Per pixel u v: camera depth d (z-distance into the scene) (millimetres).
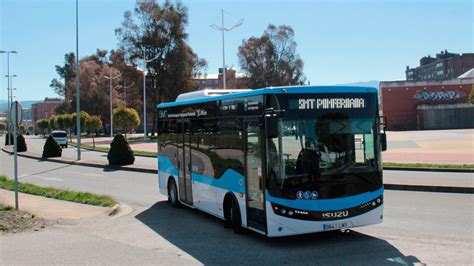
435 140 44344
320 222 8133
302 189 8094
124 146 27750
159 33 73938
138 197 15562
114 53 80375
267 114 7855
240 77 94312
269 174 8148
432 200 13516
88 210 12422
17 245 8672
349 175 8344
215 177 10484
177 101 13227
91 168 27938
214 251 8164
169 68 73812
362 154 8516
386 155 29391
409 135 56969
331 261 7320
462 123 81000
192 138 11867
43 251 8195
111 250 8273
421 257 7352
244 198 9141
